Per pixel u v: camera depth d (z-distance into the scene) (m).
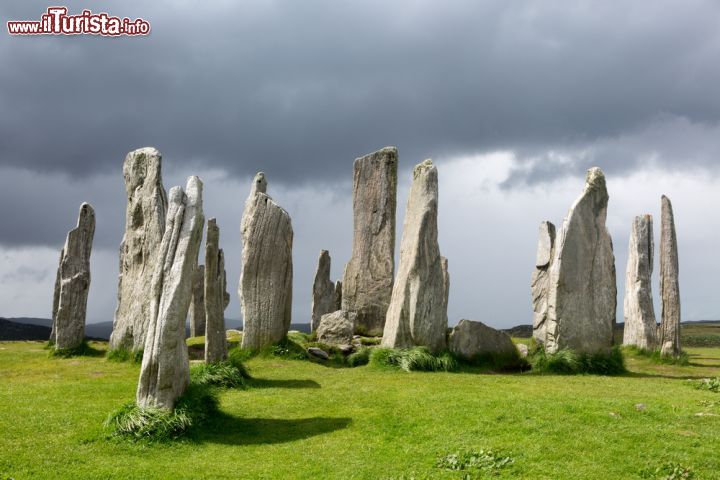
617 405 13.47
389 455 11.47
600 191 20.86
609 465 10.62
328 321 23.47
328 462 11.13
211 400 13.51
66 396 15.52
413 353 19.28
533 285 24.36
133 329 21.78
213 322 17.58
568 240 20.20
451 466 10.79
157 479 10.41
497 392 15.23
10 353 24.17
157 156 22.77
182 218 13.11
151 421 12.13
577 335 19.88
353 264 26.20
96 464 10.95
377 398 15.09
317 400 15.15
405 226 21.72
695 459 10.70
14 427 12.62
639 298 26.89
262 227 21.69
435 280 20.45
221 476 10.57
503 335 21.31
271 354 20.80
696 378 19.00
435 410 13.59
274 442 12.31
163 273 12.85
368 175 26.61
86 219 24.31
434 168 21.38
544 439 11.64
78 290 23.75
